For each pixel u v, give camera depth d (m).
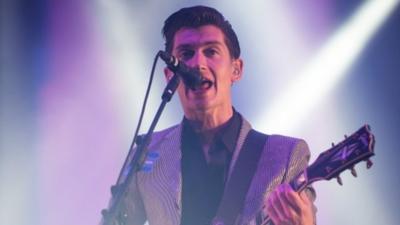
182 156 6.41
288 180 5.96
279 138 6.29
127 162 5.65
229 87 6.50
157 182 6.24
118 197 5.40
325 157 5.26
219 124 6.40
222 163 6.29
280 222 5.30
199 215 6.09
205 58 6.34
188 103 6.38
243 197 5.97
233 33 6.67
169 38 6.68
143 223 6.48
